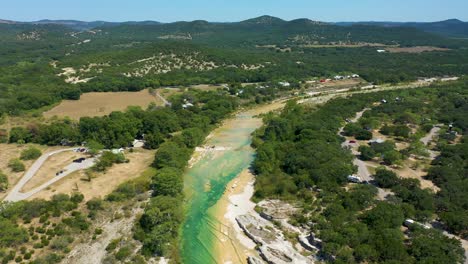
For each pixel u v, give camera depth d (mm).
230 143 183750
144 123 184125
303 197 124750
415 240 93125
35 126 175375
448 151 150750
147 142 170250
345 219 106125
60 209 112562
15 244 96062
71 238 101375
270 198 127188
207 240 107000
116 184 133125
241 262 98062
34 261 90812
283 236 105750
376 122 192625
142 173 142250
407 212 108000
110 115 194375
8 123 198625
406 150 157375
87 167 144875
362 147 155000
